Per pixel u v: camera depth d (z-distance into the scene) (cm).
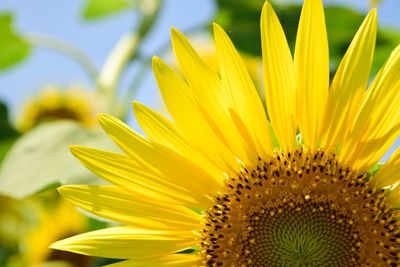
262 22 70
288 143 73
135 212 73
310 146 73
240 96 72
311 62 70
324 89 71
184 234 74
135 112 72
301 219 73
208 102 72
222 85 71
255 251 74
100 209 73
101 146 83
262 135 73
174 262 74
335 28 95
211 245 74
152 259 73
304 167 73
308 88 71
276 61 71
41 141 83
